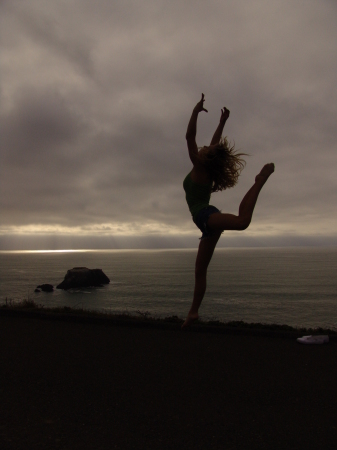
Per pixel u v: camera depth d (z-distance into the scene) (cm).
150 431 274
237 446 252
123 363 444
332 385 366
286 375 398
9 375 403
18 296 9031
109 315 712
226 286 11531
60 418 298
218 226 222
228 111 293
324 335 543
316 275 16425
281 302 7819
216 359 459
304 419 293
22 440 262
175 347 516
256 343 538
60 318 708
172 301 7819
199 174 248
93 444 256
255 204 212
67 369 422
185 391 354
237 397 339
